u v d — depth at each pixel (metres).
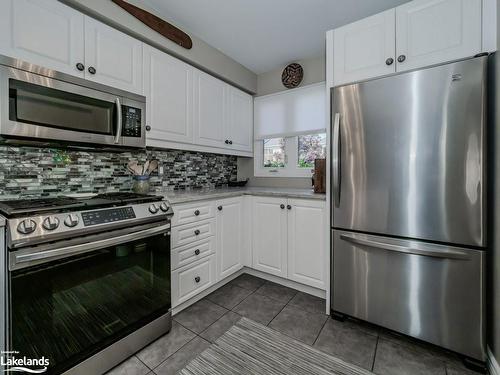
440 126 1.35
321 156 2.69
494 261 1.24
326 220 1.82
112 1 1.61
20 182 1.47
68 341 1.15
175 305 1.78
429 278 1.42
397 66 1.51
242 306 1.94
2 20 1.20
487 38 1.27
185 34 2.08
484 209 1.27
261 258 2.34
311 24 2.08
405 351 1.45
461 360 1.37
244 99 2.91
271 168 3.01
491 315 1.27
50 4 1.36
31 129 1.25
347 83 1.70
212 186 2.91
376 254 1.58
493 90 1.24
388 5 1.84
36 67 1.26
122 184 1.99
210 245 2.07
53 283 1.10
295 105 2.74
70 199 1.48
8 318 1.00
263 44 2.38
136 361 1.37
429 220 1.40
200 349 1.46
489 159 1.27
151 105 1.88
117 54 1.66
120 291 1.36
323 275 1.97
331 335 1.60
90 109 1.48
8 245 0.97
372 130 1.56
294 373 1.29
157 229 1.52
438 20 1.39
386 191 1.53
